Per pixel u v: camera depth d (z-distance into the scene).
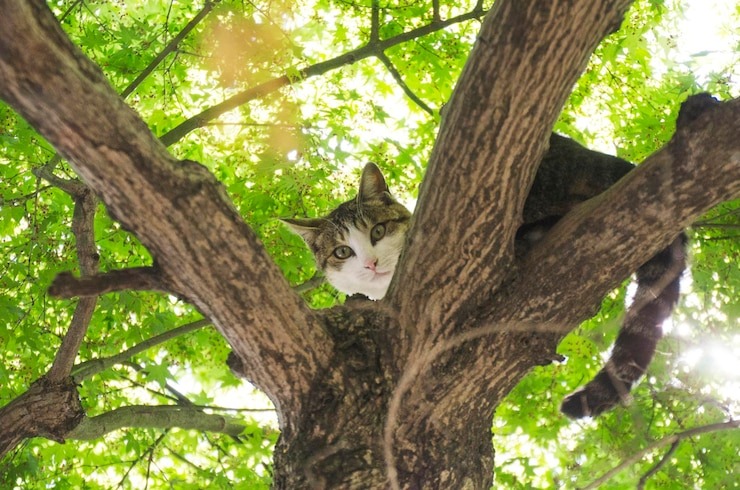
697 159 2.95
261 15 5.40
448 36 6.56
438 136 3.25
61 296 2.82
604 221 3.17
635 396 4.79
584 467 4.89
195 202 2.78
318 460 3.35
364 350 3.46
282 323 3.18
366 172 5.83
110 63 5.90
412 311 3.43
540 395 5.89
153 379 5.74
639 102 6.51
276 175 5.89
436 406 3.44
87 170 2.65
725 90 5.86
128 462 6.29
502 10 2.94
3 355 5.63
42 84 2.42
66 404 4.17
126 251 5.95
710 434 5.13
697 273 5.38
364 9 6.50
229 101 5.32
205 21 5.79
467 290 3.36
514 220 3.27
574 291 3.29
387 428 3.37
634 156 6.09
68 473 6.16
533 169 3.21
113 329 6.14
